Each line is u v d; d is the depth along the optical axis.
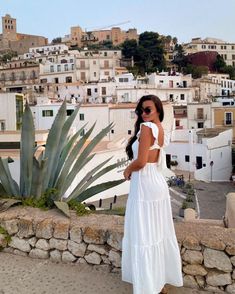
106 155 21.56
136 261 3.45
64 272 4.39
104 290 3.99
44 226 4.71
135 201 3.51
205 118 48.03
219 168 37.53
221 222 5.52
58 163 6.02
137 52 106.56
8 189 5.73
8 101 30.56
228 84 86.38
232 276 3.83
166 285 3.91
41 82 82.25
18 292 3.99
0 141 16.48
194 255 3.95
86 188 6.54
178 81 68.50
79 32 142.62
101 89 64.75
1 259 4.77
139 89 59.66
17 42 142.62
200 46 117.69
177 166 38.75
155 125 3.47
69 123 6.25
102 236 4.41
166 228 3.62
